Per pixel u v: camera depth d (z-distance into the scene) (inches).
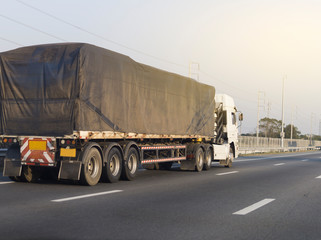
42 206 320.5
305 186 517.3
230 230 255.4
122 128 526.3
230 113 901.8
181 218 288.5
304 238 239.6
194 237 234.7
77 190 425.7
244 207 343.3
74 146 457.1
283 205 360.5
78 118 455.5
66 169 458.3
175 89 669.9
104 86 491.5
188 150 728.3
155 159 621.9
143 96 577.0
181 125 690.8
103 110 490.0
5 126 486.9
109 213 297.7
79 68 457.1
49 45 477.7
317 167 894.4
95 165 478.6
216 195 413.1
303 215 314.2
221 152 836.6
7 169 482.9
